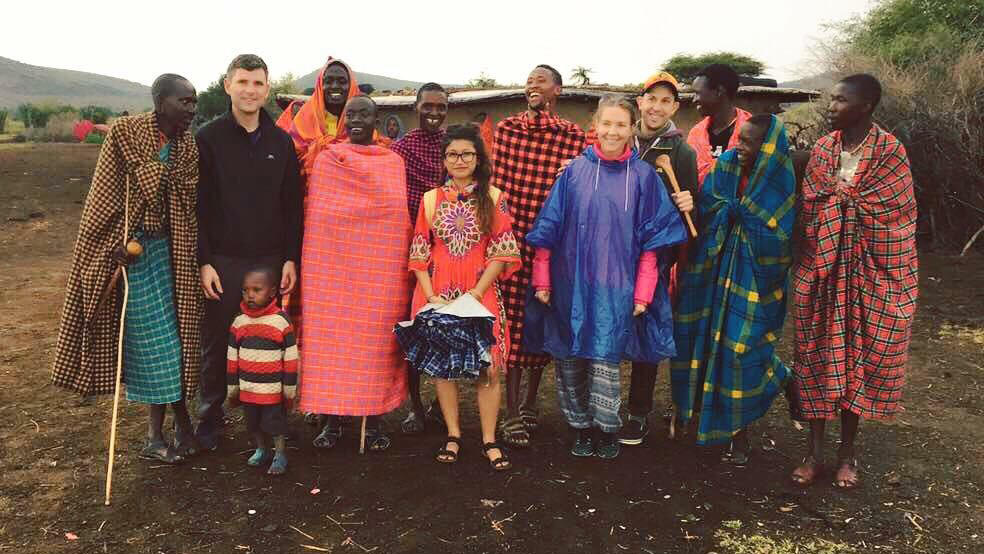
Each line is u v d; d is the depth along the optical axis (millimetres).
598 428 3924
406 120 10195
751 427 4414
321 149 4133
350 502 3416
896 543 3131
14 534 3096
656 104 3945
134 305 3572
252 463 3748
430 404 4766
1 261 9102
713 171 3764
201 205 3742
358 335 3824
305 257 3842
